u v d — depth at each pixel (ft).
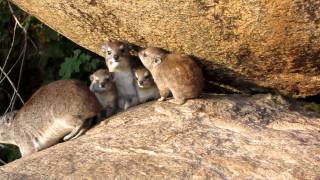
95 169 23.97
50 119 29.09
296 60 25.35
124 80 30.22
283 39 23.81
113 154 24.93
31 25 41.65
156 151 24.48
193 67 27.61
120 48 29.35
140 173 23.22
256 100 28.12
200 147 24.35
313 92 28.53
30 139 30.14
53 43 42.32
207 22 24.07
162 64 28.02
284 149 23.68
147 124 26.78
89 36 29.25
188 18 24.17
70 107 28.48
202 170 22.97
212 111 26.73
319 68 25.89
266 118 26.32
